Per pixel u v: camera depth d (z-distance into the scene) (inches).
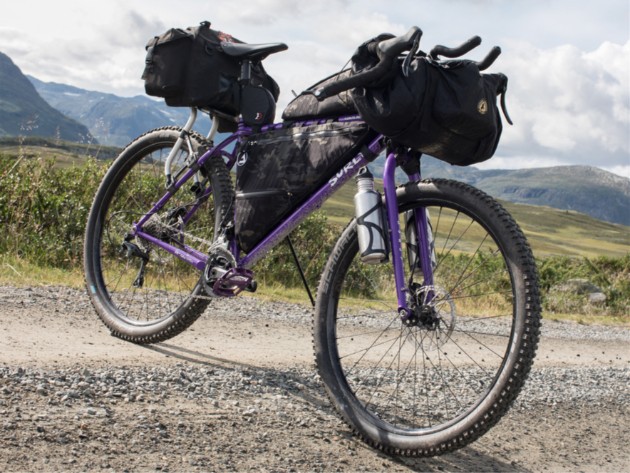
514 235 107.7
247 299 311.1
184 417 118.3
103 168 367.2
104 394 123.0
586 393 205.6
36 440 97.2
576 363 281.6
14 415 104.7
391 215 120.0
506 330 312.3
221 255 144.9
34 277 257.1
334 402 125.4
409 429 115.9
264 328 237.1
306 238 423.5
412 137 112.5
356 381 167.9
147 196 185.0
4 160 345.7
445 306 117.0
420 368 202.1
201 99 149.0
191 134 163.9
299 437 118.9
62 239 319.6
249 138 145.7
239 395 138.2
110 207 185.6
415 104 108.6
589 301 631.8
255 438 114.5
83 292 235.6
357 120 125.6
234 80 150.8
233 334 213.2
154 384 134.0
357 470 109.0
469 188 114.3
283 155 136.0
